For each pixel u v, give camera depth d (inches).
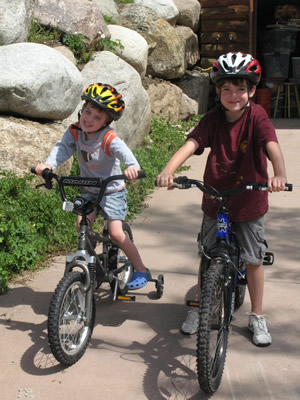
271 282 162.4
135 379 114.5
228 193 112.3
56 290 114.0
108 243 141.8
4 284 154.2
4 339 129.2
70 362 117.2
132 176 121.0
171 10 413.7
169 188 112.2
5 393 109.3
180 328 136.5
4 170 187.5
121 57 321.4
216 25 448.1
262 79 542.3
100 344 128.4
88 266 122.1
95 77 272.5
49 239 183.2
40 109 213.3
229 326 117.6
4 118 207.2
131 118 279.4
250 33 442.6
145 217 221.6
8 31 231.5
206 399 108.2
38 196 187.9
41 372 116.4
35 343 127.9
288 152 333.4
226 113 119.8
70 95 228.4
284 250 187.6
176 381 114.0
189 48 427.5
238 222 123.1
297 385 112.7
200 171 291.1
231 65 112.0
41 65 210.2
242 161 119.5
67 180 122.4
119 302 150.8
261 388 111.8
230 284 117.8
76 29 286.5
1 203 176.7
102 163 133.0
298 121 479.5
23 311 143.4
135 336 132.5
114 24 359.9
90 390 110.6
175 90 384.5
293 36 520.1
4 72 202.7
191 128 379.9
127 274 156.1
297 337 131.8
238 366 119.5
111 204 136.5
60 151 135.0
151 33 377.1
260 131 116.3
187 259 180.7
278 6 529.0
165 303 150.6
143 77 358.9
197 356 103.1
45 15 277.0
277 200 242.2
